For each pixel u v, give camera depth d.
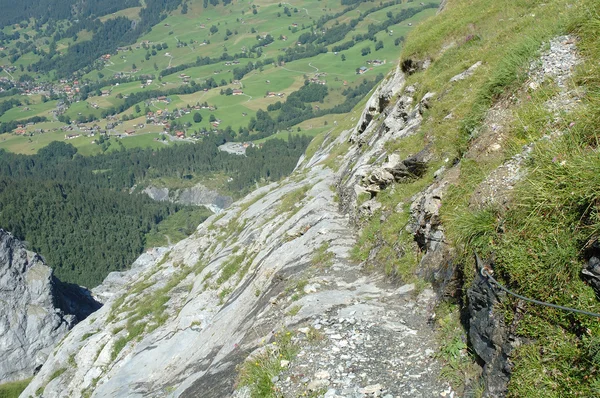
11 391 97.06
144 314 34.75
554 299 6.96
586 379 6.18
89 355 34.72
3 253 108.88
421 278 11.87
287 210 30.52
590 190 7.22
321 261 16.64
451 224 10.54
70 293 122.00
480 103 13.34
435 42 25.94
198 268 38.88
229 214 48.41
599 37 10.95
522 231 8.02
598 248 6.69
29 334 105.12
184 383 16.14
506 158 10.20
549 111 10.30
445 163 14.14
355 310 11.73
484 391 7.66
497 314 7.81
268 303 15.80
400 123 22.84
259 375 10.04
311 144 73.44
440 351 9.36
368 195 19.03
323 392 8.91
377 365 9.48
